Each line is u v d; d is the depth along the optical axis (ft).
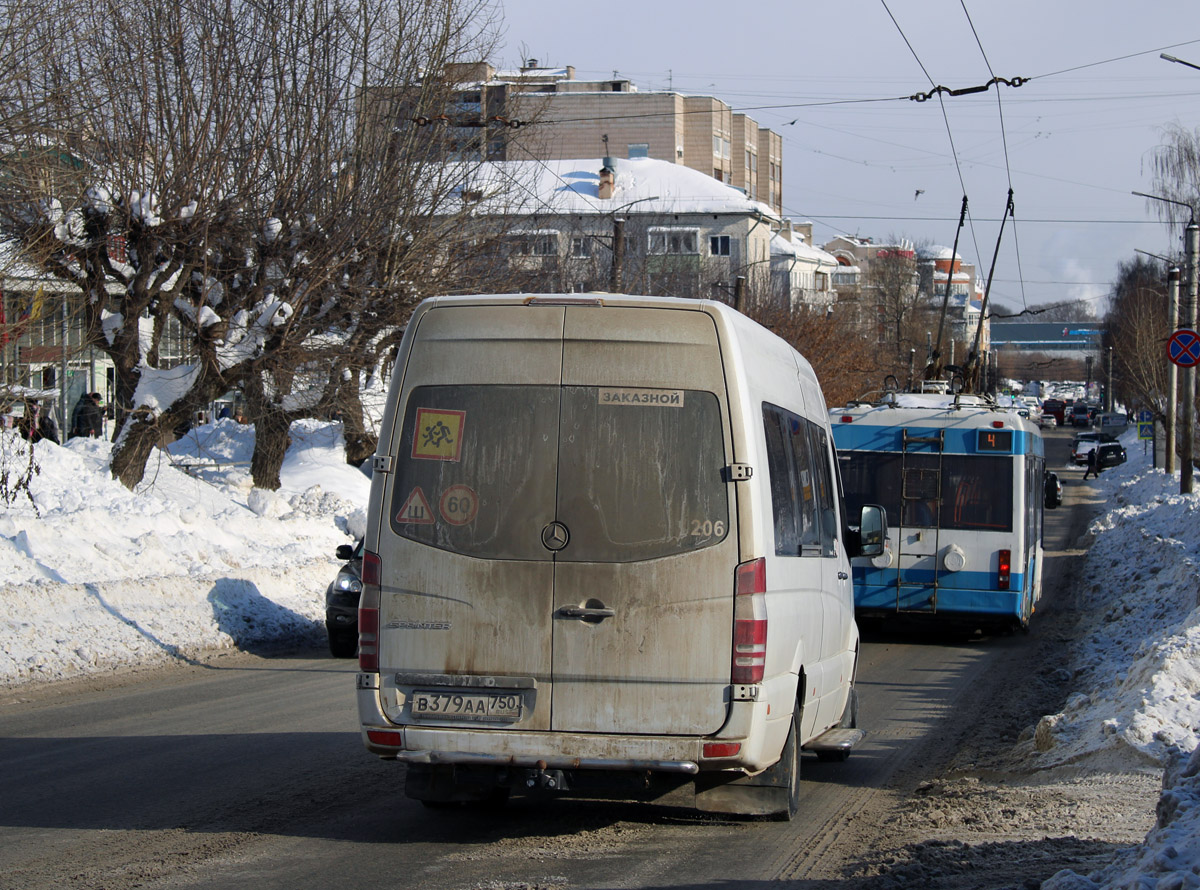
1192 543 67.26
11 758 28.07
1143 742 25.99
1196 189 174.09
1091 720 29.27
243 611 53.16
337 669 44.50
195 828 21.86
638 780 19.80
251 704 36.04
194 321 69.05
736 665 19.43
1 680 38.70
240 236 70.28
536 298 20.38
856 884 18.25
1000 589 50.49
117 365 69.92
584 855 20.27
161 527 61.52
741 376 20.08
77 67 58.23
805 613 22.74
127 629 46.26
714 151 305.53
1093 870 17.76
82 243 63.05
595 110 286.87
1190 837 15.25
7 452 60.44
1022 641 53.11
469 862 19.75
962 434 51.19
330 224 72.08
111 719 33.35
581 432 20.02
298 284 72.18
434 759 19.77
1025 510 51.16
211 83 69.10
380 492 20.39
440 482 20.22
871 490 51.72
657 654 19.52
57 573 49.67
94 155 63.67
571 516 19.85
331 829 21.94
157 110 67.72
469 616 19.86
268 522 71.36
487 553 19.93
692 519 19.74
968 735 32.86
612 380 20.08
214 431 111.55
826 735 27.07
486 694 19.83
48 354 56.70
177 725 32.45
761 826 22.61
